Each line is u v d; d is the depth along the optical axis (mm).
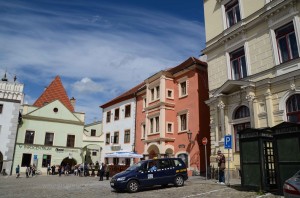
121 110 37844
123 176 14633
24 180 25234
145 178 14961
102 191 15227
